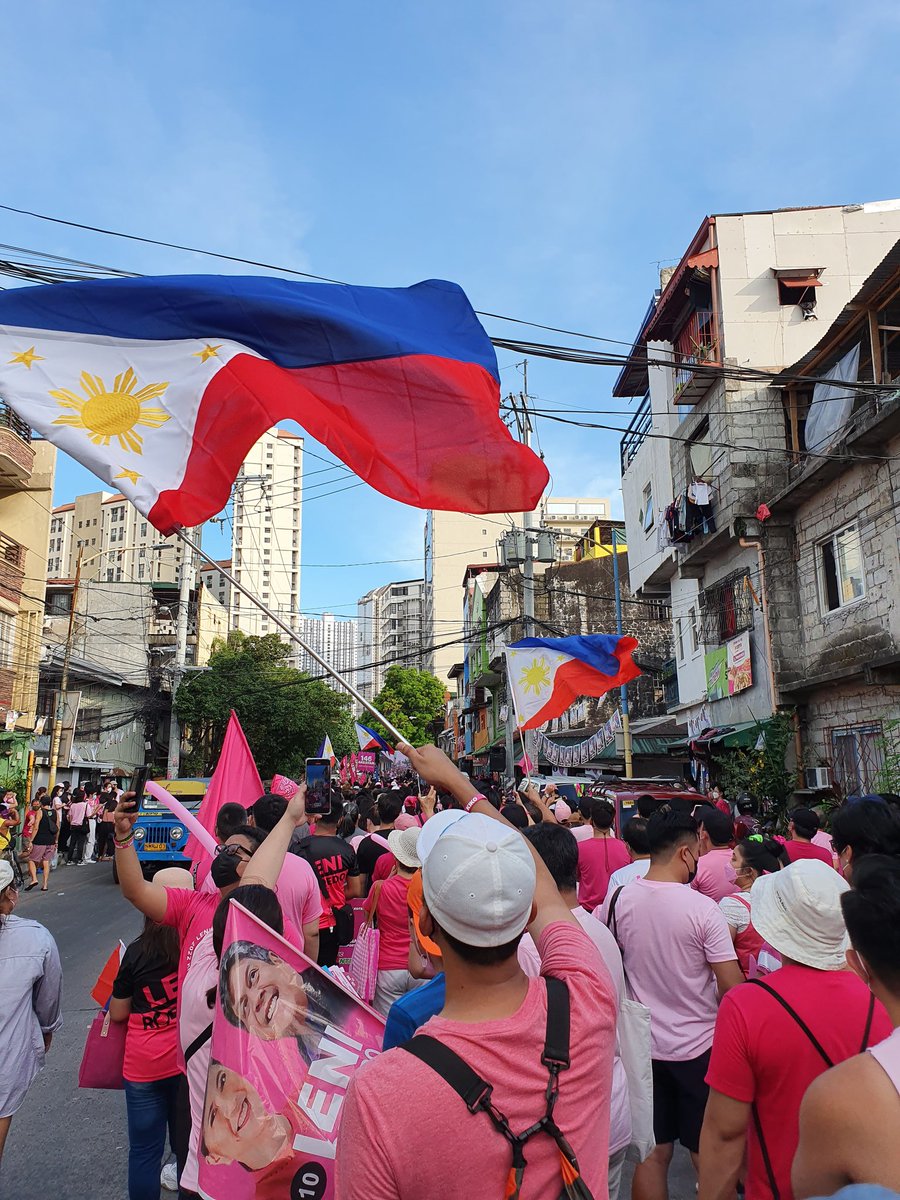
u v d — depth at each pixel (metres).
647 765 26.12
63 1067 6.56
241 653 38.00
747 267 19.00
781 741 15.80
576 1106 1.72
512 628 38.38
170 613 43.59
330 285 4.80
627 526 26.05
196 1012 3.23
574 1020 1.81
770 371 18.23
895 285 14.34
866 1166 1.58
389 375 4.64
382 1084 1.63
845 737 15.02
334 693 38.78
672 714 24.69
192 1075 3.19
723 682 18.72
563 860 3.43
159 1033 3.80
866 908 1.89
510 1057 1.69
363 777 30.56
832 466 14.91
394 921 5.39
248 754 6.66
